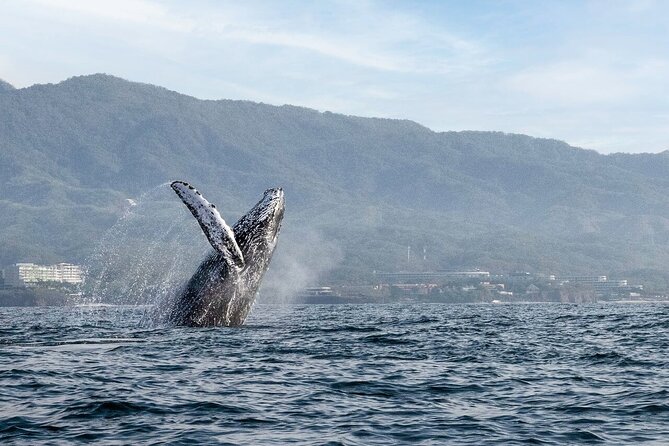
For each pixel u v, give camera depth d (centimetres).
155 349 3619
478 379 2930
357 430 2134
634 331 5441
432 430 2144
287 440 2030
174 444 1981
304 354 3581
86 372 2955
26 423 2161
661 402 2472
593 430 2148
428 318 8388
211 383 2775
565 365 3356
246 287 4269
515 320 7644
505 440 2052
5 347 3731
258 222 4203
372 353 3703
